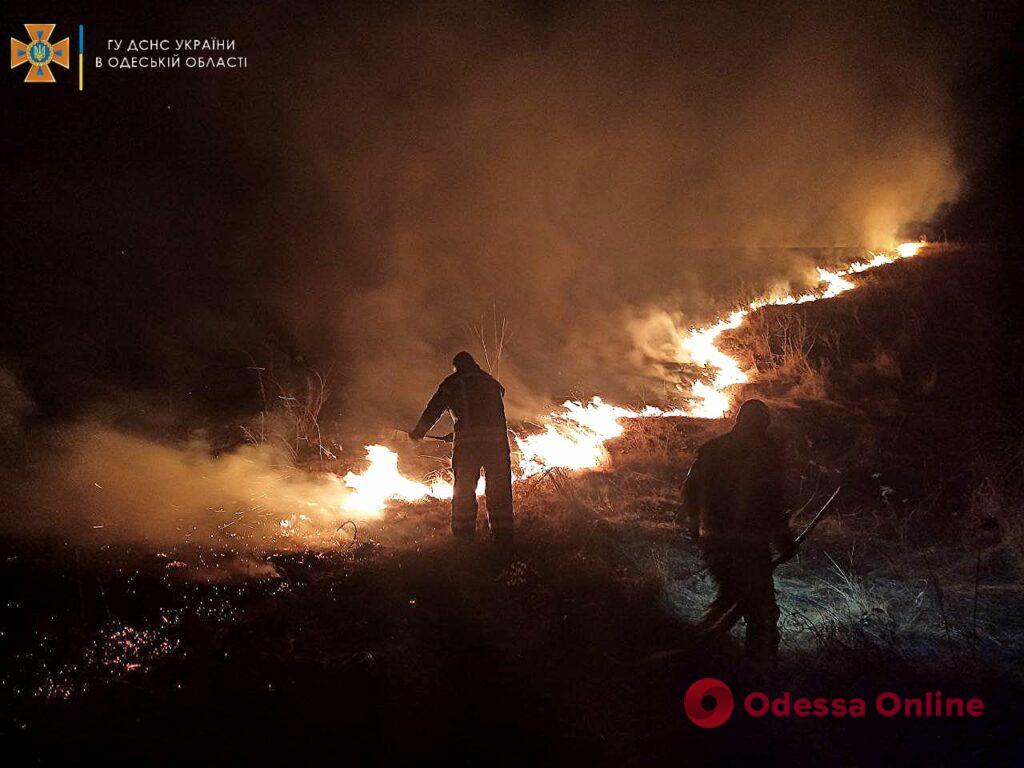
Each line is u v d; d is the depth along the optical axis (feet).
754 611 17.04
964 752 14.73
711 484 17.56
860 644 18.11
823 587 21.53
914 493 28.45
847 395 39.73
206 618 19.03
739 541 17.13
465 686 16.33
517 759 14.33
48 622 18.56
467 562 22.39
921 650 18.33
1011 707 16.06
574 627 18.62
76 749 14.20
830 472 30.45
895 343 45.01
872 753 14.74
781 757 14.62
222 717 15.20
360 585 20.90
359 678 16.38
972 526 24.98
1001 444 31.63
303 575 21.80
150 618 19.06
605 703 16.02
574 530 24.71
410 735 14.82
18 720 14.94
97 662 17.01
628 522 25.95
